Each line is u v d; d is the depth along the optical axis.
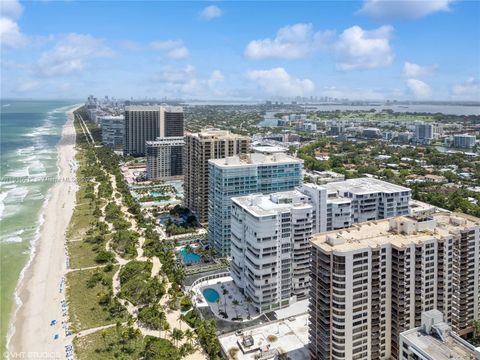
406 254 157.75
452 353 120.44
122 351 173.75
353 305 153.38
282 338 184.50
